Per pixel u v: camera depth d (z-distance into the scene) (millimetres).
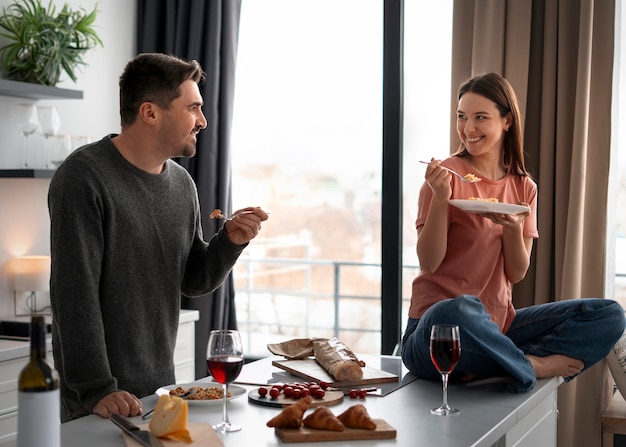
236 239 2430
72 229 2166
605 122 3666
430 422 1933
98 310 2168
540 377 2475
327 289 8375
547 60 3746
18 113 3799
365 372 2406
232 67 4582
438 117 4160
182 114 2352
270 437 1788
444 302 2383
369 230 8086
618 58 3748
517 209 2400
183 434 1726
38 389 1351
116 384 2125
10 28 3828
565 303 2621
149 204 2361
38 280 3867
